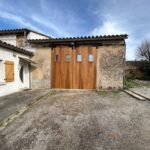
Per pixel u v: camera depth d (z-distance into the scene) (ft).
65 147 8.57
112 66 25.48
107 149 8.21
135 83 37.99
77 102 17.80
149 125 11.07
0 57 19.97
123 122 11.66
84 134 9.95
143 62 60.39
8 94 21.85
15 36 31.09
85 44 26.35
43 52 27.99
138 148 8.20
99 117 12.82
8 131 10.73
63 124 11.58
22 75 26.40
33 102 17.88
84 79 26.71
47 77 27.96
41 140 9.41
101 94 22.39
